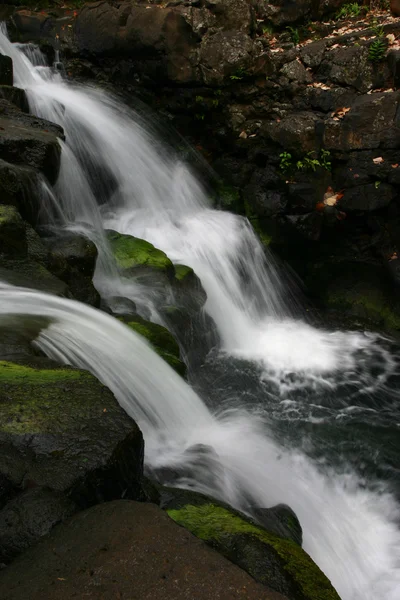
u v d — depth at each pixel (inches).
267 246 399.2
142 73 428.8
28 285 198.8
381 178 369.4
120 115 415.8
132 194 395.5
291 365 319.0
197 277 316.5
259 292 387.2
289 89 403.9
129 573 90.5
